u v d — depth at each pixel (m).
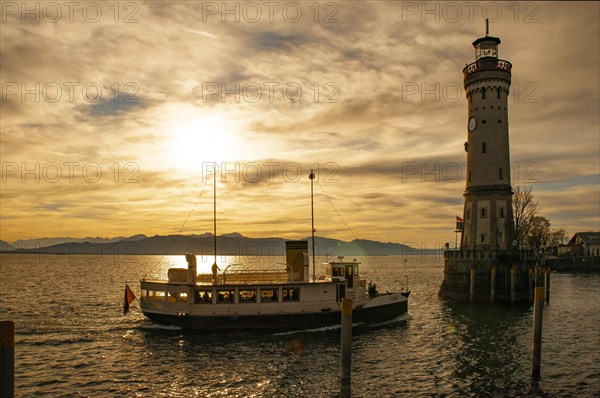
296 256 52.78
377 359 39.34
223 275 51.97
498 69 83.25
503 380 33.50
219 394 30.86
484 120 83.88
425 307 71.31
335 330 50.16
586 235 174.38
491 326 54.38
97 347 43.19
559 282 120.31
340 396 29.11
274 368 36.50
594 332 50.62
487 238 81.25
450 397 30.22
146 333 48.75
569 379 33.66
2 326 16.73
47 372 35.69
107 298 83.06
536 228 137.88
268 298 49.84
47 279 132.62
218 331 48.81
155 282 51.22
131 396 30.59
